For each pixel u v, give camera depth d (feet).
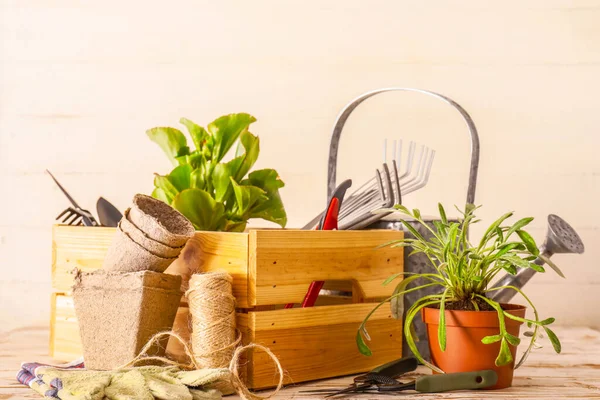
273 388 3.58
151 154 6.19
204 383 3.23
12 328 6.19
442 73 6.09
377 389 3.47
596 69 6.07
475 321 3.43
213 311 3.42
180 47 6.18
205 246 3.72
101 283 3.59
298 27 6.13
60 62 6.23
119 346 3.56
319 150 6.12
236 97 6.16
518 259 3.34
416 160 6.07
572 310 6.08
